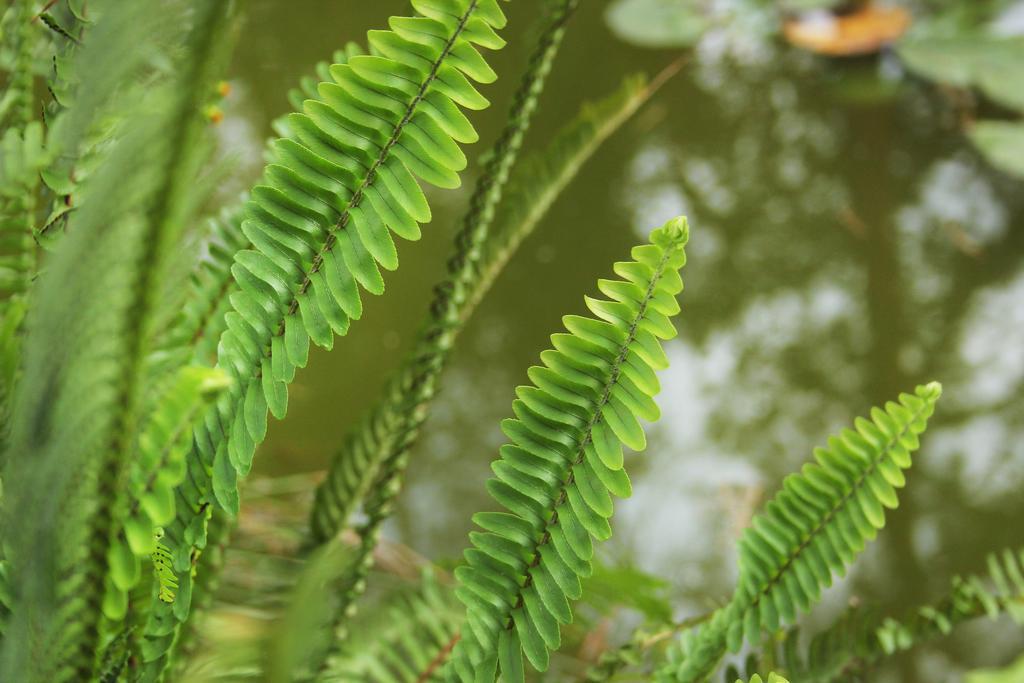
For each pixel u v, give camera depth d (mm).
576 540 957
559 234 3613
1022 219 3865
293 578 1171
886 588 2506
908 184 4066
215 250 1090
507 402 2932
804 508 1055
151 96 845
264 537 1683
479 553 965
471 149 3803
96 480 870
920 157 4215
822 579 1056
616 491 953
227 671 1071
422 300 3047
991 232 3811
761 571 1056
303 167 941
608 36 4895
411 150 938
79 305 856
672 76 4617
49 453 871
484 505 2516
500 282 3391
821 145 4289
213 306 1083
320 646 1101
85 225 864
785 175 4105
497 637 967
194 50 839
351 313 948
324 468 2377
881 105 4473
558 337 947
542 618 960
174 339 977
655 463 2842
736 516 2598
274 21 4141
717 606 1130
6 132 1010
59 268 873
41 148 1001
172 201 845
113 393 859
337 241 948
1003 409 3092
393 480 1118
